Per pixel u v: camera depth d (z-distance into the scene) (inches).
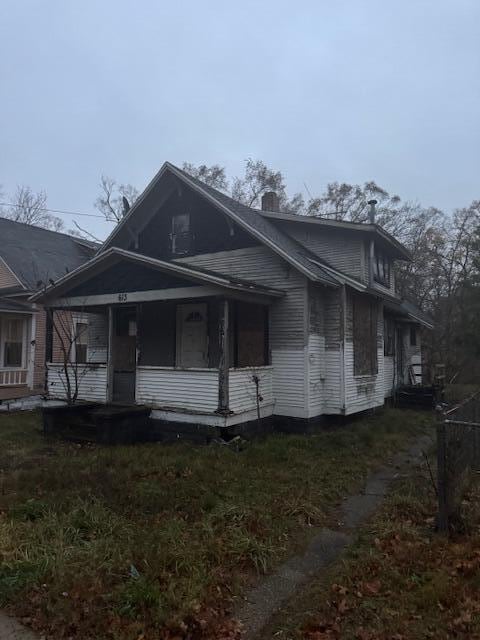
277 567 190.1
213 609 157.4
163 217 551.5
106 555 182.1
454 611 153.4
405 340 804.0
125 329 548.7
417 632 143.7
